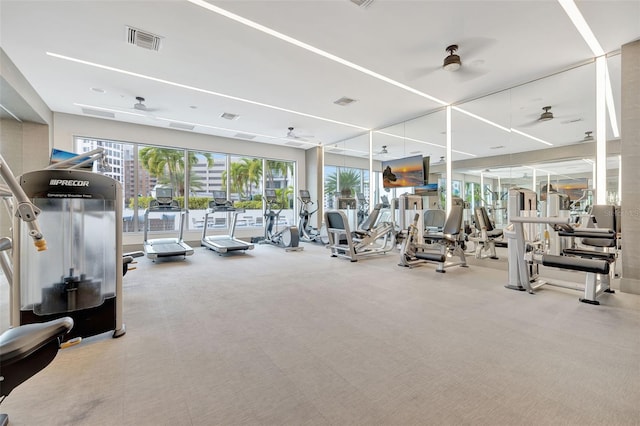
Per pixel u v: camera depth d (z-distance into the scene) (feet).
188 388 5.31
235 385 5.40
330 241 20.04
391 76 14.03
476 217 17.57
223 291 11.39
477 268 15.84
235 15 9.63
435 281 12.95
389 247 22.07
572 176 14.06
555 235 14.10
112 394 5.14
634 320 8.42
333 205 28.53
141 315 8.84
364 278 13.50
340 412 4.68
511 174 16.37
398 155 22.30
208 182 26.32
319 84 15.01
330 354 6.53
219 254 20.38
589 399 4.95
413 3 9.05
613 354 6.48
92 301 7.15
